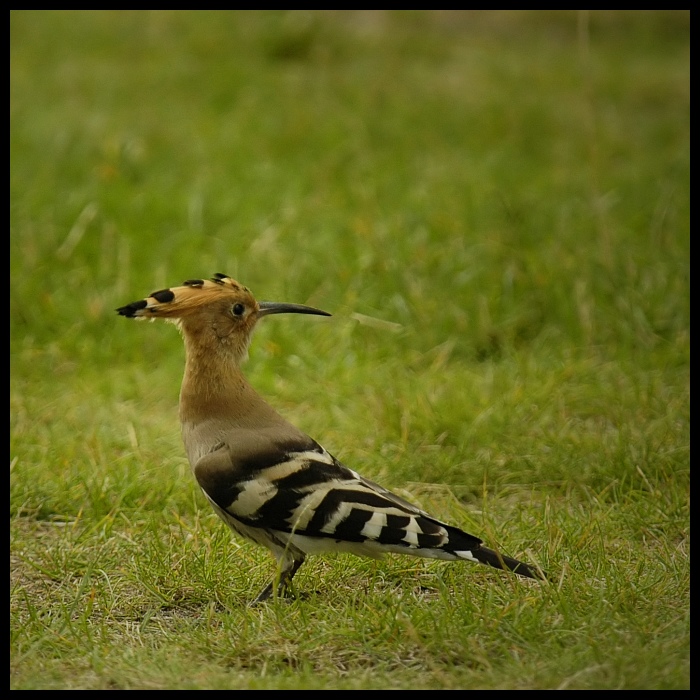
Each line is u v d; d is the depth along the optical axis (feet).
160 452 40.04
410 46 87.76
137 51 84.74
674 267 52.95
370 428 41.47
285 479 29.55
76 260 54.03
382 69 83.05
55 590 31.14
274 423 31.42
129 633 28.58
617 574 29.73
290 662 26.45
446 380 45.47
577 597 28.68
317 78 80.48
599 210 54.03
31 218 56.70
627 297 50.39
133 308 31.50
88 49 84.58
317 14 94.38
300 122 70.54
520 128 72.49
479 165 66.08
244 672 26.05
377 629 27.43
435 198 60.34
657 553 31.78
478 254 53.67
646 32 95.09
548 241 55.21
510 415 41.55
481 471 38.04
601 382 44.83
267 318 49.29
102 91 75.87
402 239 54.49
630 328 49.14
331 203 59.52
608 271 51.98
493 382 44.86
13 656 26.89
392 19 94.84
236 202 59.26
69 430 42.06
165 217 58.03
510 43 92.94
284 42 84.38
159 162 64.85
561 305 50.39
